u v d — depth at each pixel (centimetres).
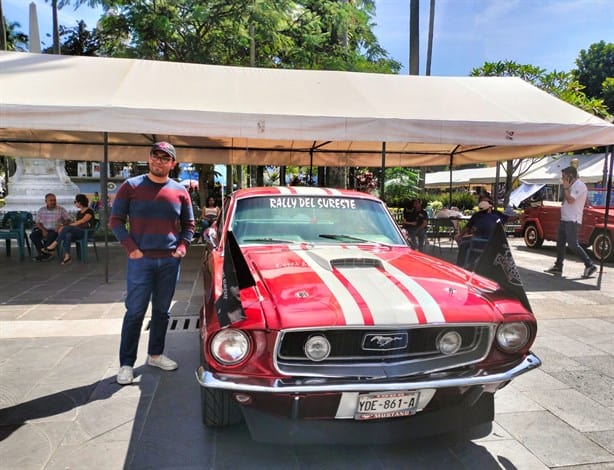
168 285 388
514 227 1630
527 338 275
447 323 257
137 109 654
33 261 967
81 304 614
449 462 278
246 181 2358
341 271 309
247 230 402
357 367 247
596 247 1074
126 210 368
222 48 1335
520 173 1950
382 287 282
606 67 2812
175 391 362
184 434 301
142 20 1185
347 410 245
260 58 1440
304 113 715
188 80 842
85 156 1316
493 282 312
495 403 354
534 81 1582
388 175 1989
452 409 271
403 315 254
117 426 309
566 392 374
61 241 933
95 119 646
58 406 335
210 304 275
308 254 355
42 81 756
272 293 269
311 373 241
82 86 746
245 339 241
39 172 1675
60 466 264
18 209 1627
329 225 420
